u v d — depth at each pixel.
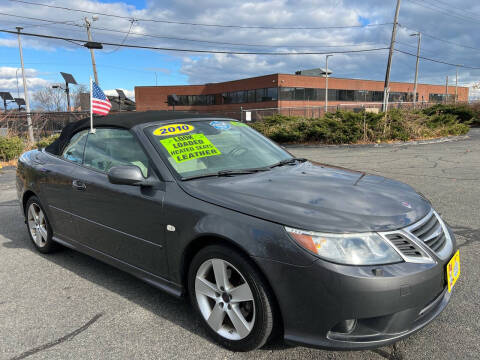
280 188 2.69
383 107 25.84
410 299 2.12
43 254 4.42
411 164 9.98
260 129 20.50
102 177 3.37
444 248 2.46
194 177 2.89
